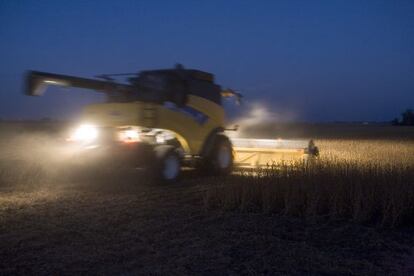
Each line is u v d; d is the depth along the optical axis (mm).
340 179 9820
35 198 10117
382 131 63062
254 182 10023
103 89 12844
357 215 8539
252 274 5664
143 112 11633
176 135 12383
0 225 7820
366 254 6590
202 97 13297
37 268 5773
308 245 6957
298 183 9734
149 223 8094
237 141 15656
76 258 6164
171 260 6125
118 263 5988
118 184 12133
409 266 6090
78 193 10797
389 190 9016
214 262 6066
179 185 12281
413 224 8500
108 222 8109
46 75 11531
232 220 8453
